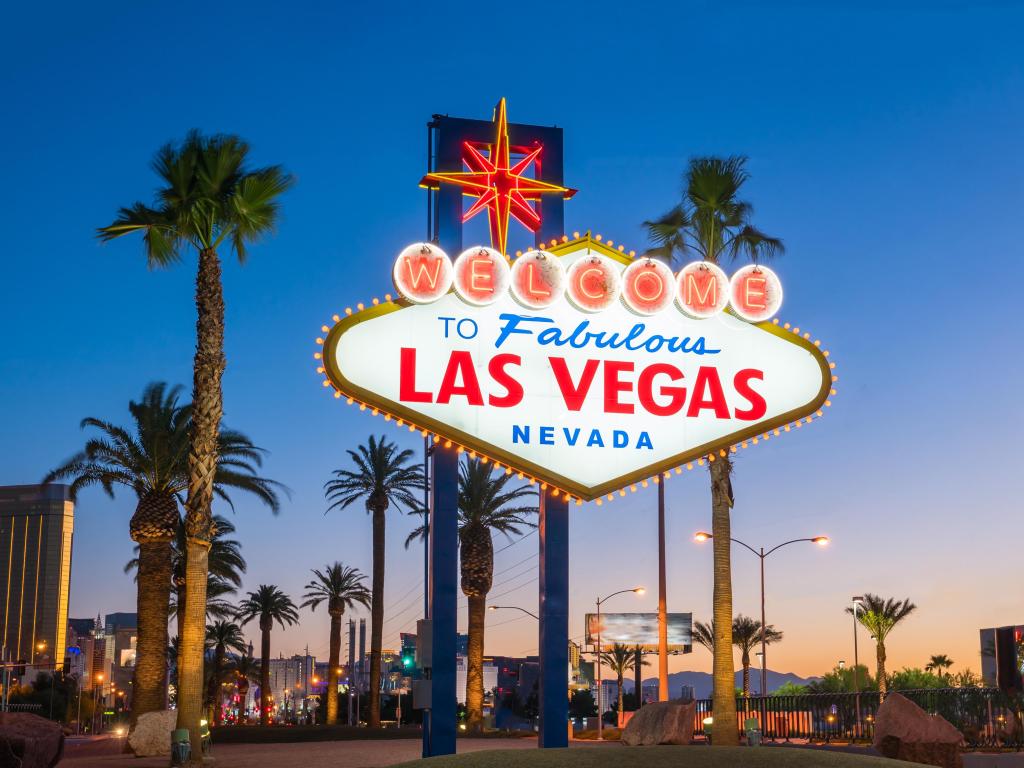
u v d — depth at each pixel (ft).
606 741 178.40
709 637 328.70
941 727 76.23
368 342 80.23
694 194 114.52
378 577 222.07
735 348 86.12
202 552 101.81
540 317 83.51
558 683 81.46
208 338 105.29
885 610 287.89
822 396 85.97
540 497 84.58
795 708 117.29
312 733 188.96
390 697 428.15
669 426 84.07
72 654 643.45
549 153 89.04
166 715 127.65
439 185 86.38
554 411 82.48
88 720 462.60
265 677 327.47
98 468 143.02
